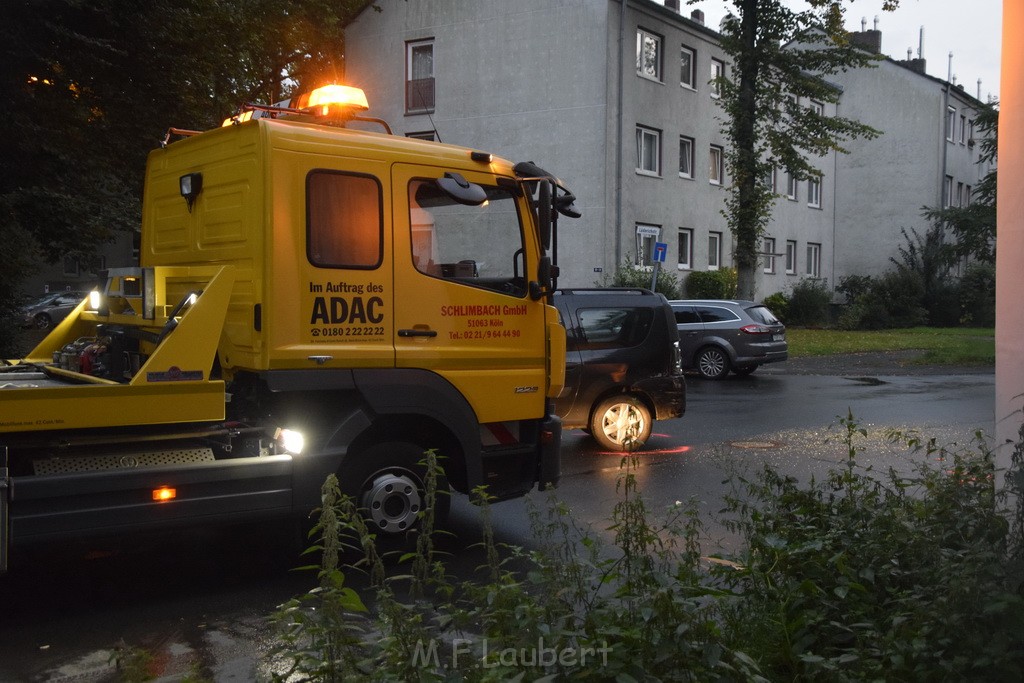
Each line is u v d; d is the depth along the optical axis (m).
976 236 37.25
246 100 23.69
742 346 20.50
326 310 5.98
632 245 31.84
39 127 15.99
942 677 3.39
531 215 6.97
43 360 7.49
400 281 6.27
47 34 15.52
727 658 3.35
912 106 46.28
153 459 5.59
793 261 44.00
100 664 4.69
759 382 20.05
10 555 5.03
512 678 3.05
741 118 29.91
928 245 44.53
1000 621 3.37
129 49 16.62
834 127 29.77
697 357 20.81
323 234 5.97
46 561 6.47
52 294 32.31
